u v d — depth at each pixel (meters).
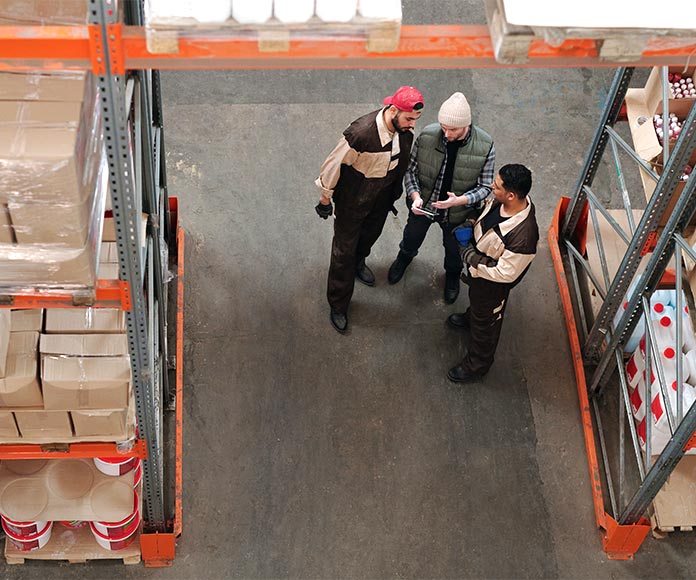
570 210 7.01
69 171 3.71
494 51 3.63
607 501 6.21
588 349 6.64
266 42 3.51
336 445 6.31
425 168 6.05
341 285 6.44
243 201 7.31
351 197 5.77
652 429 5.95
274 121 7.75
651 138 5.99
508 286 5.77
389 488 6.17
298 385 6.52
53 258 4.02
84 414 4.71
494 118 7.93
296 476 6.18
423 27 3.65
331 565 5.89
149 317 4.88
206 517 5.99
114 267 4.84
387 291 6.96
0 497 5.41
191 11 3.40
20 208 3.83
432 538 6.01
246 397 6.45
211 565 5.84
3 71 3.90
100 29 3.39
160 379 5.95
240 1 3.41
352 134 5.45
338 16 3.45
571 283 7.13
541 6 3.54
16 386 4.55
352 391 6.53
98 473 5.57
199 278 6.91
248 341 6.67
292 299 6.88
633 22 3.55
